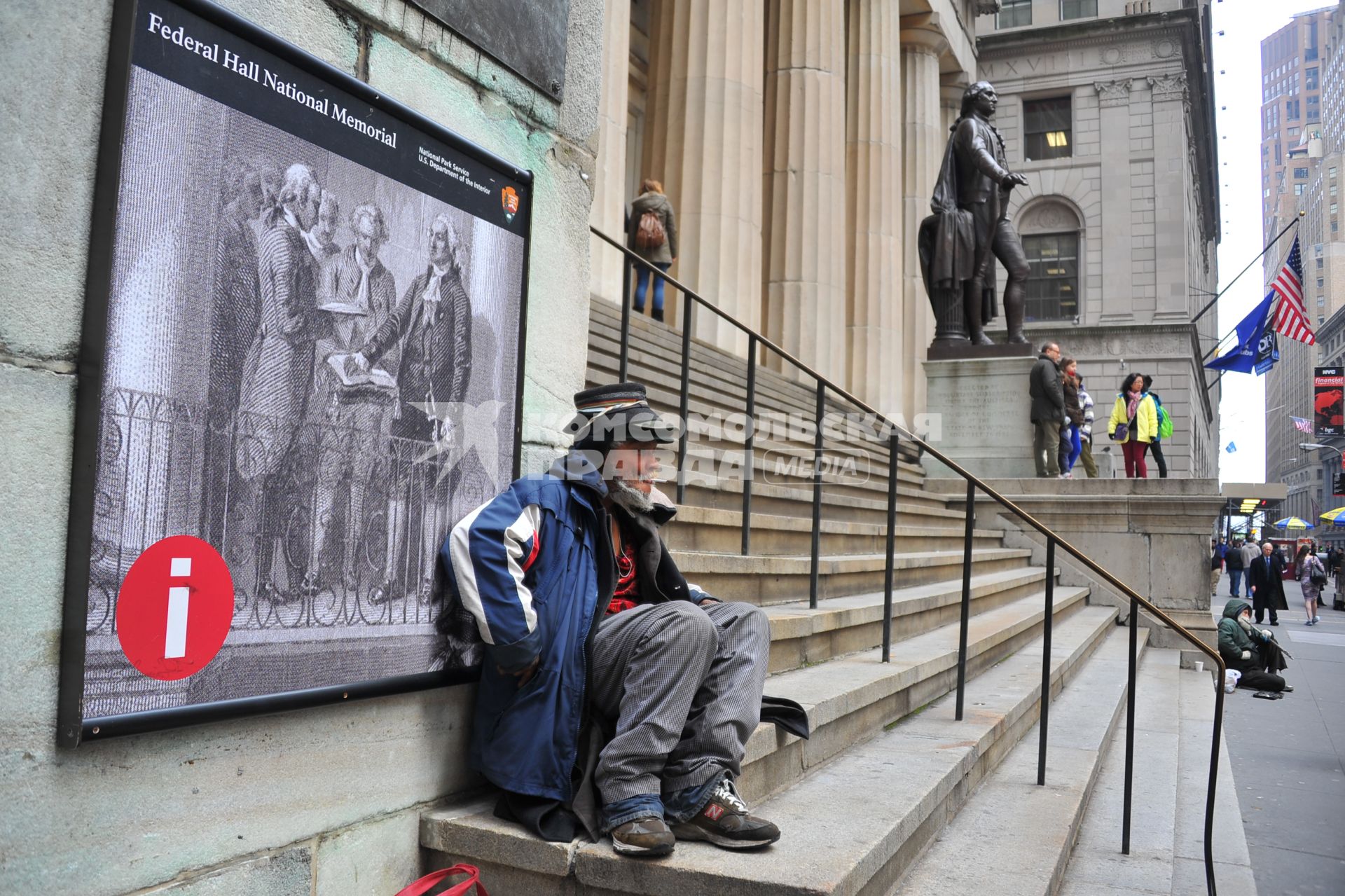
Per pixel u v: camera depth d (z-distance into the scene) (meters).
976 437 12.96
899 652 5.16
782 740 3.20
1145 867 3.89
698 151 11.72
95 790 1.88
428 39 2.68
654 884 2.34
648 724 2.47
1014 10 32.19
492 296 2.86
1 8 1.76
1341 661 14.06
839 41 14.66
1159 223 30.02
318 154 2.31
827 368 13.80
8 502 1.76
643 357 7.77
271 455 2.19
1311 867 4.78
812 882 2.23
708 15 11.94
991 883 3.02
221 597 2.08
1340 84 161.00
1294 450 133.25
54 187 1.83
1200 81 32.03
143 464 1.93
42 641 1.80
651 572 2.83
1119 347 29.28
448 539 2.62
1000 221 13.32
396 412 2.52
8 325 1.76
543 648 2.56
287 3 2.28
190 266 2.03
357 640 2.40
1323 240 143.75
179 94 2.01
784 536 5.76
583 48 3.37
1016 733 5.09
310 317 2.29
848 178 17.28
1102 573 4.20
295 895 2.26
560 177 3.23
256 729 2.19
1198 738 7.42
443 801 2.70
